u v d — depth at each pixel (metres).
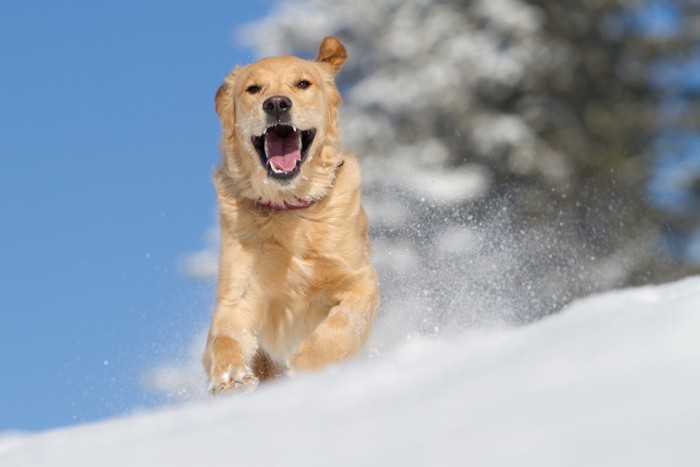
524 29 41.56
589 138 42.44
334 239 9.80
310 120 9.87
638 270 38.44
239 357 8.91
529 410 3.38
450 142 41.03
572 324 4.27
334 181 10.04
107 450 4.13
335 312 9.54
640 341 3.63
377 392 3.96
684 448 2.92
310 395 4.12
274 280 9.84
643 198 41.03
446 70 41.00
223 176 10.15
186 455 3.80
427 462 3.24
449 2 42.34
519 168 39.78
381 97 41.00
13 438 5.14
